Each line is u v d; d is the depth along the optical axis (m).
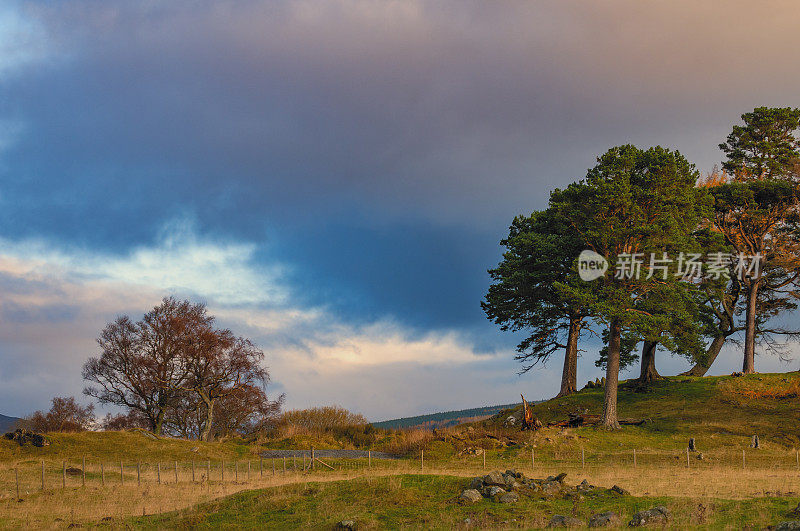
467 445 49.25
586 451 47.38
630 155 55.38
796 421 53.69
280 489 30.86
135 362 66.62
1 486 37.66
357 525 24.95
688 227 56.12
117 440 54.28
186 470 43.72
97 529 28.00
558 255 62.56
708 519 22.73
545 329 67.50
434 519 25.22
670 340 54.50
